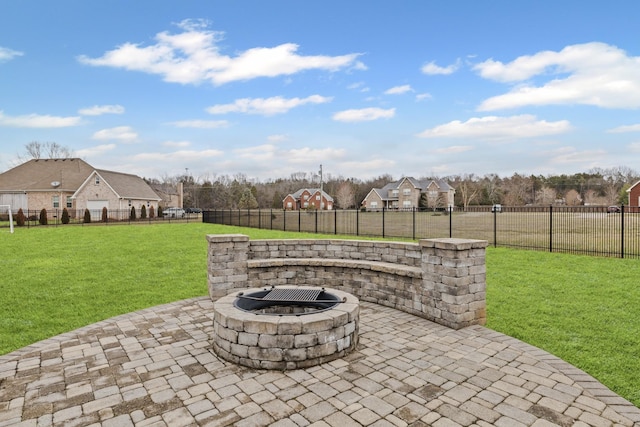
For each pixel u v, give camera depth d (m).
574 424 2.48
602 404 2.75
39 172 33.94
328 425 2.47
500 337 4.25
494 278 7.49
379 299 5.75
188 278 8.10
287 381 3.18
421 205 51.75
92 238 15.38
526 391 2.96
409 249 5.66
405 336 4.30
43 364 3.56
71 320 5.27
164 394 2.95
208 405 2.77
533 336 4.39
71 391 3.00
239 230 19.83
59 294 6.71
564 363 3.52
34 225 23.92
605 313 5.18
